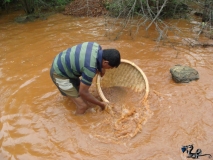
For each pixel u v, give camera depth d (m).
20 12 6.43
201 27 5.22
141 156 2.54
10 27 5.59
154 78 3.67
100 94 3.20
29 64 4.15
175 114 3.01
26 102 3.32
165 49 4.45
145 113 3.03
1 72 3.96
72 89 2.93
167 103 3.17
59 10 6.37
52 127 2.93
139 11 5.49
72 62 2.72
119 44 4.66
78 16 6.03
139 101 3.21
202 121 2.90
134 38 4.89
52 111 3.16
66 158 2.56
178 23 5.52
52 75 2.92
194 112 3.03
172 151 2.57
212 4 5.29
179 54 4.26
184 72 3.55
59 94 3.45
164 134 2.76
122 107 3.14
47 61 4.21
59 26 5.54
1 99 3.38
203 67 3.86
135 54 4.31
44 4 6.46
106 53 2.62
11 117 3.08
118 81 3.54
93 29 5.34
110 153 2.59
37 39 4.97
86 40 4.86
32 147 2.69
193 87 3.42
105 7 6.18
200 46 4.51
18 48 4.66
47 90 3.54
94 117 3.04
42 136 2.82
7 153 2.63
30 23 5.76
